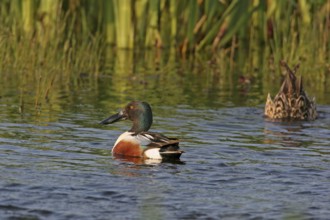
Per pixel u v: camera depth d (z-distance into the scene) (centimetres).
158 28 2798
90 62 2300
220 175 1213
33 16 2467
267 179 1195
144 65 2448
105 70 2327
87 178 1175
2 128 1514
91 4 2759
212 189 1135
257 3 2766
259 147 1431
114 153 1347
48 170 1215
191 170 1240
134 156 1325
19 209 1021
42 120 1606
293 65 2347
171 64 2486
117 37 2733
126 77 2223
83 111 1720
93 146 1398
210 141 1470
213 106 1845
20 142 1402
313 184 1172
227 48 2744
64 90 1973
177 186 1146
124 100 1872
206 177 1199
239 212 1034
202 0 2805
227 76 2312
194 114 1736
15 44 2248
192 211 1034
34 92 1920
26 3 2445
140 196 1092
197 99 1928
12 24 2462
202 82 2195
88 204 1051
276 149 1417
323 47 2355
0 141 1403
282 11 2722
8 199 1057
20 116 1638
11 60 2250
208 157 1334
